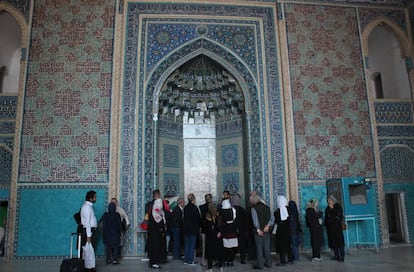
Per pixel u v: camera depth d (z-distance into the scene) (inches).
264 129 308.0
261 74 318.3
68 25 304.0
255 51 322.7
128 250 273.1
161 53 311.7
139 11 316.5
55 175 278.2
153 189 292.4
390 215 435.8
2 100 290.4
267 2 332.2
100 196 277.3
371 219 288.5
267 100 313.0
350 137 312.3
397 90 358.6
